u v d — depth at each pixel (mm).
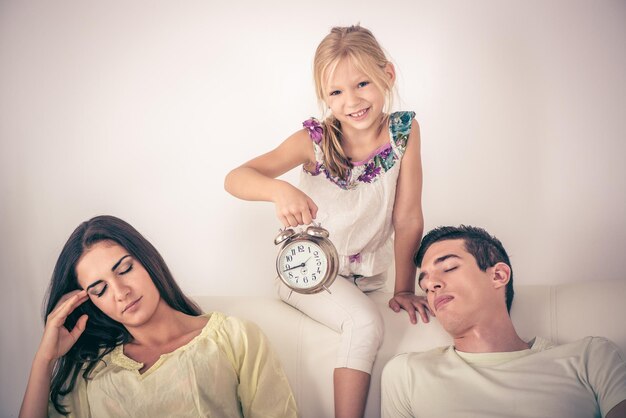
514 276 2430
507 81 2418
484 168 2439
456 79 2436
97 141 2494
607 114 2377
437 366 1710
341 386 1772
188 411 1692
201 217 2512
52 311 1813
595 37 2375
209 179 2504
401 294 1980
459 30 2430
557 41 2391
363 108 1839
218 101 2502
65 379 1774
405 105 2455
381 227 1949
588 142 2387
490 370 1664
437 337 1840
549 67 2396
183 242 2518
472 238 1821
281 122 2484
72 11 2492
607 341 1656
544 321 1821
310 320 1920
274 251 2500
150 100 2506
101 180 2490
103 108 2498
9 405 2424
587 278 2398
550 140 2404
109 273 1780
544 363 1646
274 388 1755
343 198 1933
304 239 1764
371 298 2014
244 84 2496
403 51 2449
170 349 1786
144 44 2506
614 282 1862
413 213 1949
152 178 2506
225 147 2500
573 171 2396
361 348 1794
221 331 1803
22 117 2477
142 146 2504
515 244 2430
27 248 2459
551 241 2414
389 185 1904
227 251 2512
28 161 2475
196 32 2504
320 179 1965
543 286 1895
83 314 1827
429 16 2439
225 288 2516
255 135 2490
